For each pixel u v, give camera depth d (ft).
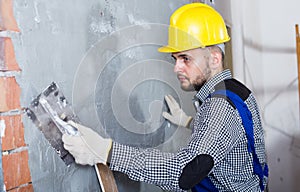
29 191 3.14
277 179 11.68
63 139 3.31
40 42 3.23
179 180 3.59
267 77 11.71
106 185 3.64
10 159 2.97
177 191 4.02
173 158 3.61
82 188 3.75
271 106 11.67
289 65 11.41
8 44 2.95
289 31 11.36
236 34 9.85
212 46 4.19
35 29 3.19
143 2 4.82
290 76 11.43
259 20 11.58
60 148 3.41
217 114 3.81
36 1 3.20
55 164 3.38
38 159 3.21
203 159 3.61
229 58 9.27
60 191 3.45
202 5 4.35
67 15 3.53
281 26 11.44
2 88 2.92
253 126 4.33
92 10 3.86
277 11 11.44
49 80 3.32
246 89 4.44
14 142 3.00
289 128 11.50
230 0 9.55
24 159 3.08
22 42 3.07
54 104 3.33
